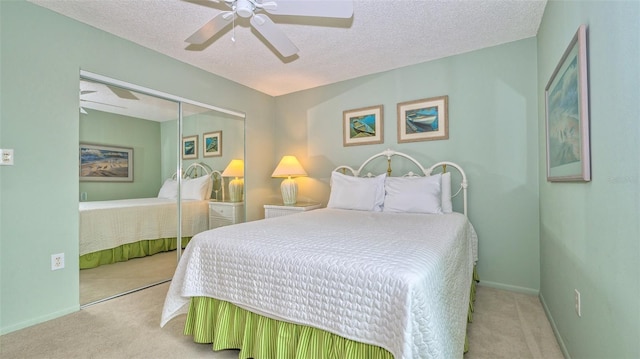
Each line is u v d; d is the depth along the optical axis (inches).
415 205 106.9
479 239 109.5
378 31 95.9
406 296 42.3
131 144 105.8
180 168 121.6
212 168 134.1
